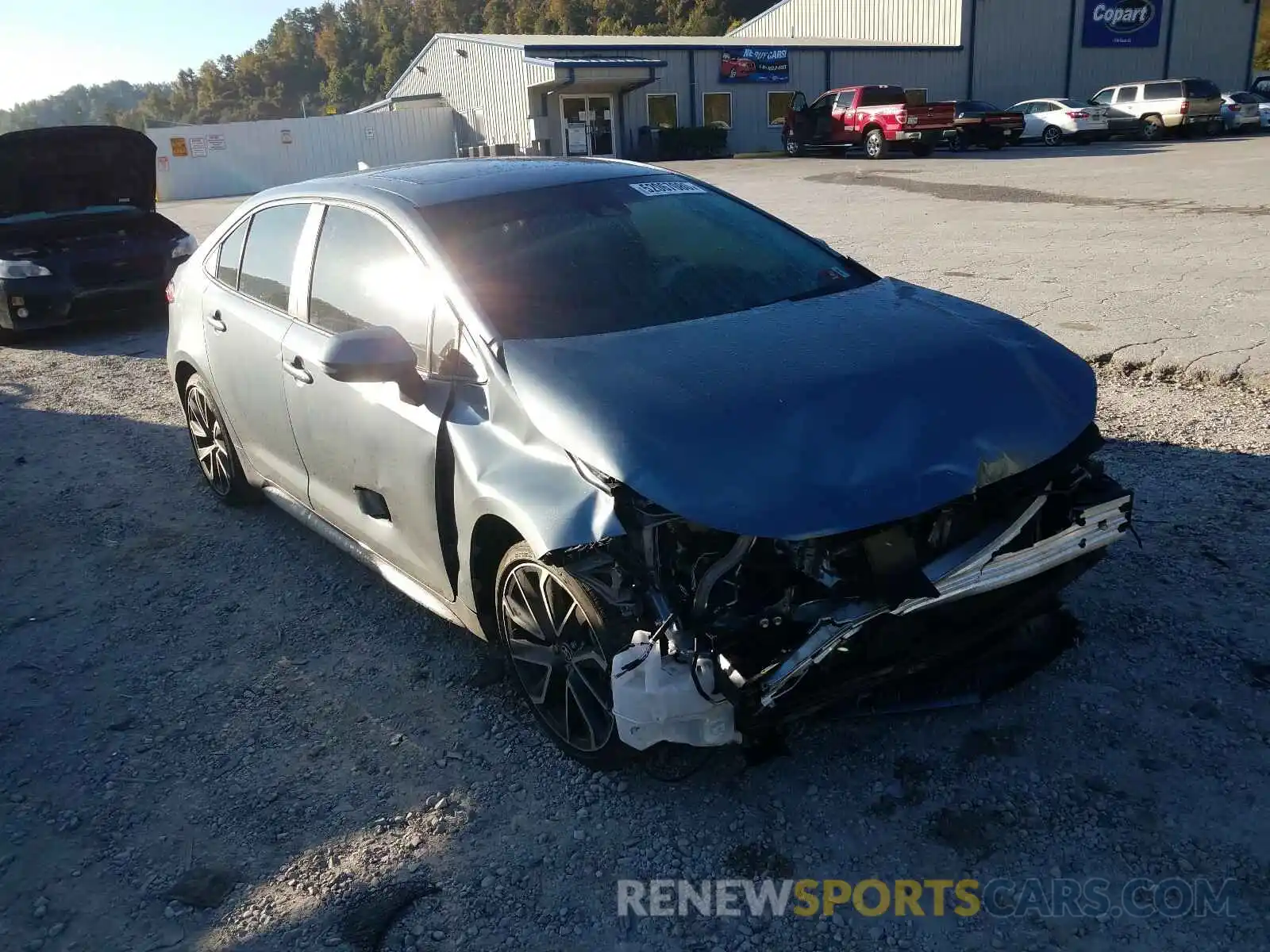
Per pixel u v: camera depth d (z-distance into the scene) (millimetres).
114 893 2867
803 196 18656
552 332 3367
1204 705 3236
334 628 4250
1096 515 3115
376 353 3258
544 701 3326
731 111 35438
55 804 3262
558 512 2832
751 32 46469
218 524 5430
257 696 3797
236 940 2674
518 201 3930
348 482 3984
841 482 2668
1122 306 8305
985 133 29406
